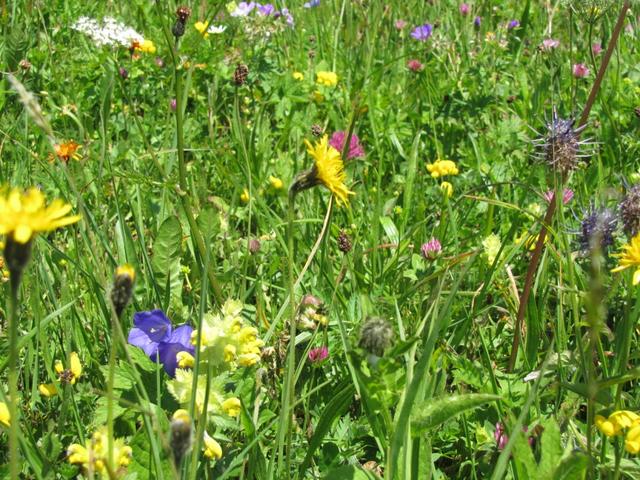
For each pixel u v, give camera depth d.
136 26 1.46
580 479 0.71
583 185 1.12
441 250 1.04
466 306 1.00
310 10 1.66
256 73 1.33
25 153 1.11
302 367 0.89
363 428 0.89
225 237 1.06
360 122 1.28
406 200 1.10
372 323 0.69
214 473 0.82
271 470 0.78
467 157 1.22
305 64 1.45
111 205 1.08
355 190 1.15
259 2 1.69
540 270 0.98
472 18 1.65
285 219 1.12
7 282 0.95
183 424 0.55
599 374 0.93
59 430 0.85
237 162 1.13
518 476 0.75
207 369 0.76
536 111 1.32
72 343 0.92
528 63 1.49
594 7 0.99
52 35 1.43
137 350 0.86
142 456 0.74
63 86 1.29
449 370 0.94
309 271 1.04
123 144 1.17
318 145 0.79
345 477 0.76
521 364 0.96
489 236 1.01
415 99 1.35
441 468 0.89
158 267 0.95
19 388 0.91
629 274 0.87
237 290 1.01
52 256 0.99
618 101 1.28
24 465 0.83
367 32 1.49
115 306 0.57
